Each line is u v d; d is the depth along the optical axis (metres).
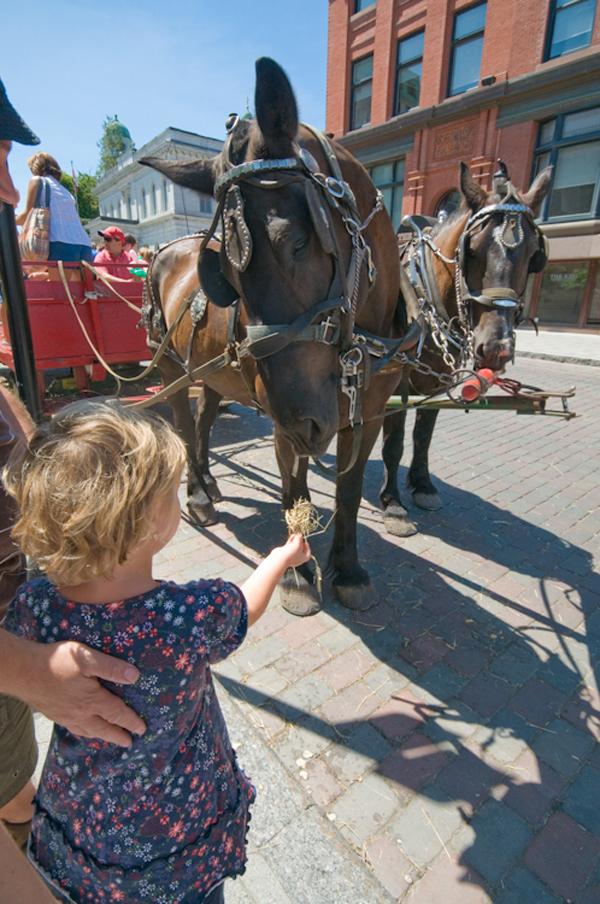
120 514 0.82
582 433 5.97
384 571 3.22
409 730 2.12
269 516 3.94
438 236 3.49
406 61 16.39
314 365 1.85
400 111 17.16
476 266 3.14
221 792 1.10
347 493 2.77
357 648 2.57
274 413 1.89
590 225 13.48
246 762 1.94
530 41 13.48
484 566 3.30
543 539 3.64
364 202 2.21
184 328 3.23
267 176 1.64
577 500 4.26
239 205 1.65
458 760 2.00
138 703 0.91
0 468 1.19
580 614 2.87
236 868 1.14
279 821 1.75
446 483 4.56
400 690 2.32
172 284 3.53
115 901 1.01
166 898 1.02
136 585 0.96
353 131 18.39
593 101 12.86
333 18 17.69
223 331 2.76
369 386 2.44
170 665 0.91
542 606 2.93
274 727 2.12
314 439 1.96
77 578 0.88
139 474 0.84
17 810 1.50
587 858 1.68
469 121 15.12
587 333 14.37
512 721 2.18
